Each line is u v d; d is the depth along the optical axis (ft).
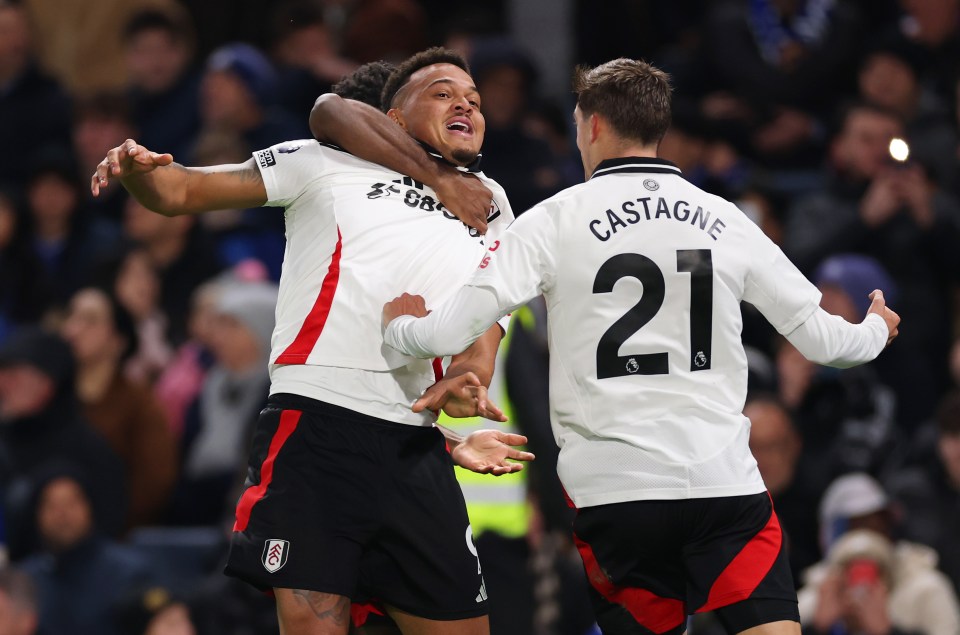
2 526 87.66
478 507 70.33
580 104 50.60
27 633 78.84
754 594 47.47
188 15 135.64
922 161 103.81
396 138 49.08
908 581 74.79
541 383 70.08
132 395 93.20
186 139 118.52
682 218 48.47
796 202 105.81
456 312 45.98
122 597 79.46
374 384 47.78
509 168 96.17
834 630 73.36
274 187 48.65
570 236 48.14
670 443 47.37
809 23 118.83
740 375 48.55
